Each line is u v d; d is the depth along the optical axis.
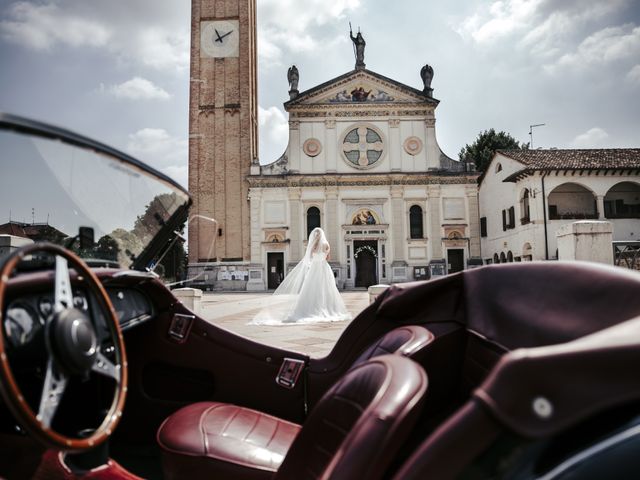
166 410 2.35
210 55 31.16
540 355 0.85
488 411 0.85
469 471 0.86
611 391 0.82
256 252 28.98
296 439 1.39
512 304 1.55
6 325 1.29
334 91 30.09
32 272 1.48
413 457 0.91
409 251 28.92
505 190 30.25
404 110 29.88
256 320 9.74
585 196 29.17
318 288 10.09
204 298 20.17
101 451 1.43
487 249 33.22
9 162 1.52
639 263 19.08
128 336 2.39
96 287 1.47
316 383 2.22
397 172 29.12
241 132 30.53
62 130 1.56
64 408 1.52
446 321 1.86
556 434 0.81
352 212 29.31
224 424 1.89
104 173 1.89
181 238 2.62
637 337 0.87
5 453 1.34
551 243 26.31
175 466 1.68
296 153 29.75
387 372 1.26
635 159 27.23
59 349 1.20
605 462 0.88
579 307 1.30
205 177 30.33
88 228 1.99
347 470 1.02
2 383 1.05
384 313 2.07
